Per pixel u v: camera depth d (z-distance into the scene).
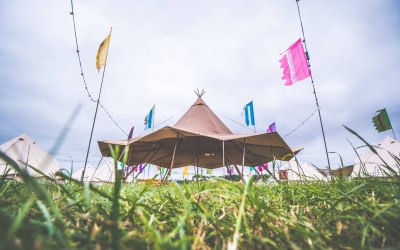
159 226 1.03
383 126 6.87
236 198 1.43
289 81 8.52
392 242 0.91
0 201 1.02
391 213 0.96
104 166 14.23
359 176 1.79
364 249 0.83
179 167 14.24
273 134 6.56
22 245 0.51
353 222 1.11
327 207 1.44
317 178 1.91
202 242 0.87
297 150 8.63
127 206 1.23
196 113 10.80
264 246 0.87
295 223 1.01
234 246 0.69
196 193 1.57
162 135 7.18
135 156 10.93
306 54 8.22
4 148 10.64
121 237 0.73
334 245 0.88
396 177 1.45
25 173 0.53
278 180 1.97
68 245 0.60
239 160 11.84
